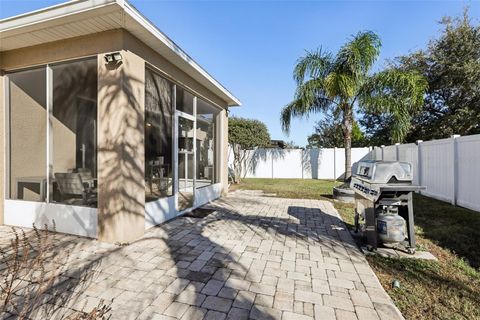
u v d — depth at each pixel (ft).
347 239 12.73
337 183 38.83
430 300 7.42
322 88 25.00
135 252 10.50
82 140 12.30
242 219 16.37
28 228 13.32
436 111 45.78
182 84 16.62
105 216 11.47
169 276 8.52
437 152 22.93
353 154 43.78
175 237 12.50
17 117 13.89
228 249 11.09
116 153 11.14
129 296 7.27
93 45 11.49
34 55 12.73
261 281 8.32
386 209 11.32
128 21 10.44
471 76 39.01
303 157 46.70
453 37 40.83
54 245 10.88
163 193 15.19
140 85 12.21
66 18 10.19
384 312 6.75
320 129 71.00
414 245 10.78
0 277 7.72
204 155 21.35
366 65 23.09
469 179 18.94
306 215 17.70
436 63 42.39
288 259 10.16
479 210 17.90
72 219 12.42
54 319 6.18
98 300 7.04
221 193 25.22
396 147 31.19
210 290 7.68
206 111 21.79
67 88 12.73
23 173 13.74
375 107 24.09
